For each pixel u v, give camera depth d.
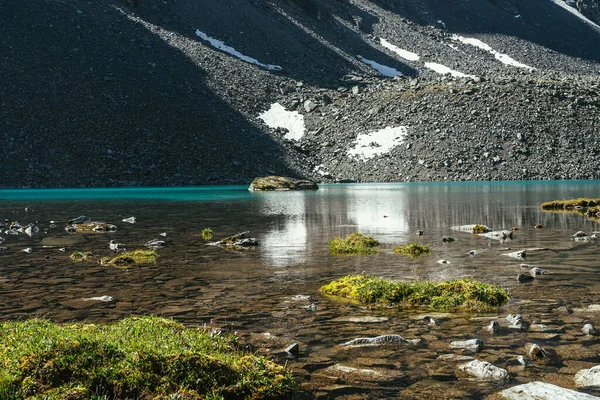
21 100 107.75
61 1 147.38
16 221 32.53
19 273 15.73
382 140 121.06
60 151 99.88
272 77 155.50
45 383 5.86
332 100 144.12
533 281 13.96
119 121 111.50
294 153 119.81
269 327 9.92
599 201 40.59
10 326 8.07
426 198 53.34
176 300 12.19
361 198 54.94
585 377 7.11
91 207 44.94
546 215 34.50
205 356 6.69
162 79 131.62
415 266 16.61
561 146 111.81
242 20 192.25
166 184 99.19
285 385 6.63
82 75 120.69
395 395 6.74
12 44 121.19
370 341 8.84
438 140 116.06
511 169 106.31
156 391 6.06
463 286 12.23
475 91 130.75
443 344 8.79
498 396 6.61
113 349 6.62
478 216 34.12
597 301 11.62
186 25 176.38
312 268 16.48
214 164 108.19
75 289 13.45
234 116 129.12
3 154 95.38
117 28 147.75
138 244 22.30
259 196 61.94
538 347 8.13
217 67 148.38
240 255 19.28
